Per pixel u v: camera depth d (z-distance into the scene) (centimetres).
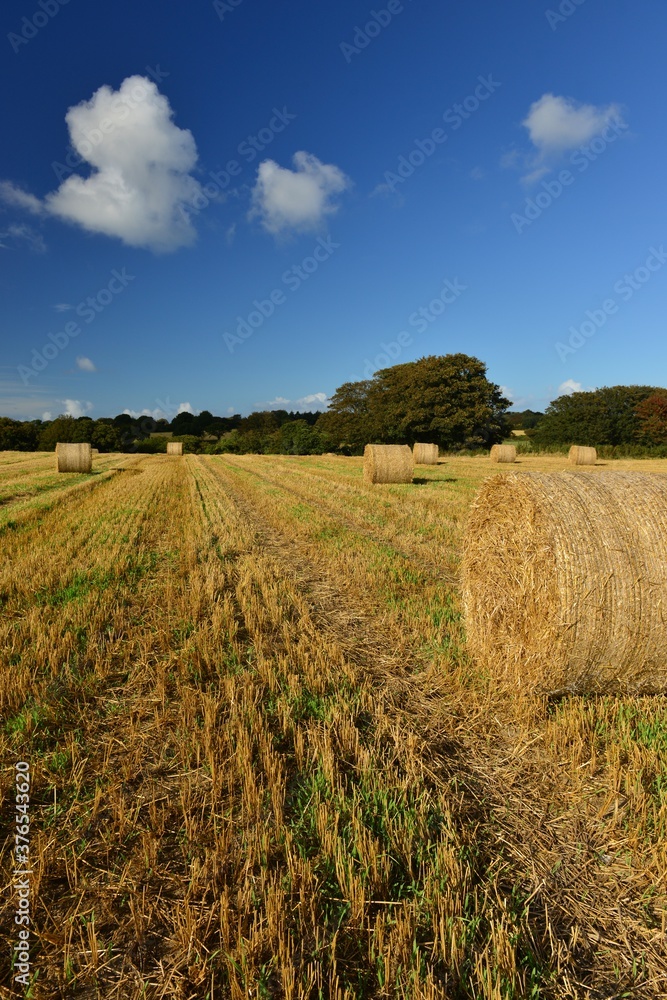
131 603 717
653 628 452
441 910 261
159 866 296
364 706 457
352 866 281
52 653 523
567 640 449
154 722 432
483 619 558
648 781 362
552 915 272
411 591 765
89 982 240
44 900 279
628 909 276
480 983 231
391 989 233
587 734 412
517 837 322
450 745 413
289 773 376
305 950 251
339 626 646
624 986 239
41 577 795
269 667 509
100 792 344
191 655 543
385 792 341
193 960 247
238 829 323
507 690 493
